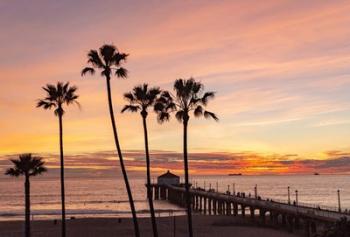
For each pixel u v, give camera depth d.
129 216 118.81
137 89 45.09
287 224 85.19
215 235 75.75
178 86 43.12
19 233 80.25
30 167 48.44
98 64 43.28
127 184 43.72
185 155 42.66
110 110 43.56
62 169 48.00
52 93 48.03
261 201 99.12
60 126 48.19
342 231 35.81
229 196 122.38
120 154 43.69
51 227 87.44
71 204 183.50
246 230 81.44
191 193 150.25
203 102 43.28
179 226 86.56
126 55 43.56
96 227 86.44
